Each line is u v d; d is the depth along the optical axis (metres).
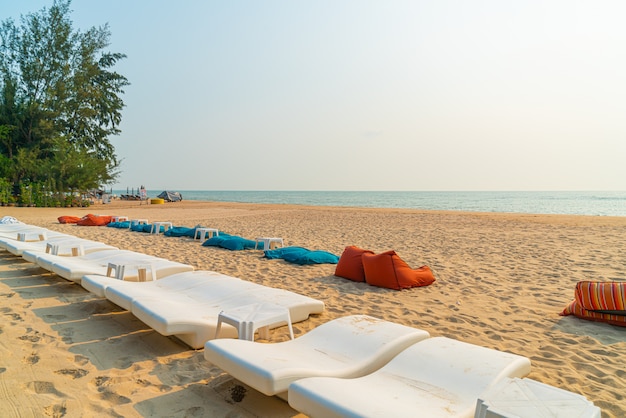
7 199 29.00
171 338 3.96
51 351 3.63
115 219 16.45
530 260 8.95
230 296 4.32
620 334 4.46
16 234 9.19
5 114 31.59
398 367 2.58
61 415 2.62
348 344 2.97
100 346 3.77
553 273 7.57
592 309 4.86
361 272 6.81
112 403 2.80
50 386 3.00
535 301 5.73
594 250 10.37
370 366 2.72
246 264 8.05
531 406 1.76
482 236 13.49
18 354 3.54
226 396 2.92
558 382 3.32
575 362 3.73
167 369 3.32
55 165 30.98
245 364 2.41
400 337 2.94
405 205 58.19
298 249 8.77
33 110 32.25
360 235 13.79
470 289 6.38
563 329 4.61
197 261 8.37
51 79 34.34
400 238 12.98
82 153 32.53
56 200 30.94
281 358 2.60
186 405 2.79
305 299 4.59
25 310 4.75
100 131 37.75
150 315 3.43
